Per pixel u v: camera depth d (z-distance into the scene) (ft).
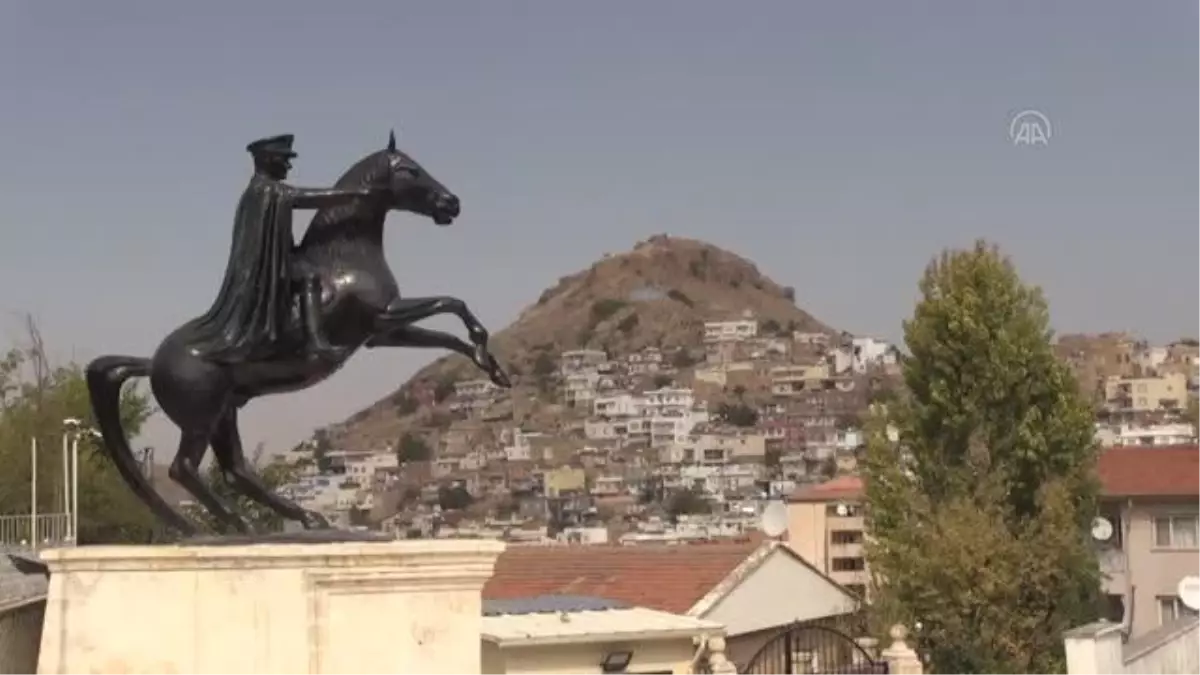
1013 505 103.55
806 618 102.27
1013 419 103.91
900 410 107.45
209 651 28.07
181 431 30.35
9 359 149.07
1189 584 63.36
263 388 30.78
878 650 88.28
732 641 94.99
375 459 595.06
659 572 102.06
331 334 30.76
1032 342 104.17
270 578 28.50
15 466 140.97
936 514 101.45
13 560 33.47
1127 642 56.70
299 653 28.45
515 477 554.46
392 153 31.22
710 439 592.60
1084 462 105.29
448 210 31.35
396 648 29.09
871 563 104.06
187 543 29.01
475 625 29.73
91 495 133.28
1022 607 98.22
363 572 28.94
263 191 30.19
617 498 506.07
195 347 30.07
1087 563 100.63
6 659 32.24
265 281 30.04
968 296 104.47
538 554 110.01
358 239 31.12
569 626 68.44
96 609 27.61
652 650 68.49
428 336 31.65
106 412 31.17
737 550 106.83
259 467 94.63
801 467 521.65
